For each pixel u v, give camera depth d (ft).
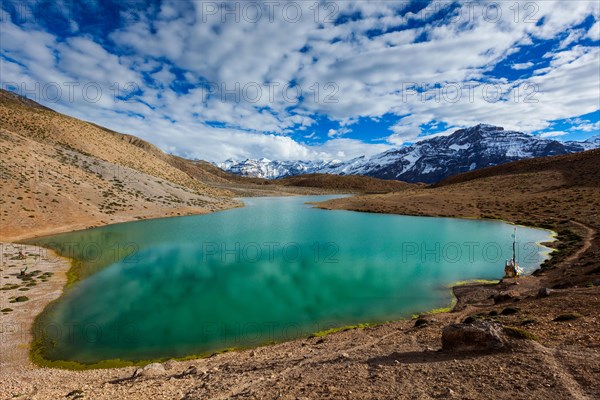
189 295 87.76
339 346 50.06
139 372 45.06
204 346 62.03
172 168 453.58
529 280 87.51
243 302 83.56
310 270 109.81
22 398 35.50
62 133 336.70
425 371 29.91
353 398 25.88
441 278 100.53
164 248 143.02
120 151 387.14
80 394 34.12
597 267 82.23
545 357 28.63
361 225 212.23
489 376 26.71
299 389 29.35
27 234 161.17
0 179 187.93
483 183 377.50
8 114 323.37
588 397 21.40
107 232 181.16
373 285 95.14
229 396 30.19
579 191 255.50
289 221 232.12
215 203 331.16
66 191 215.10
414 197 352.28
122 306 80.59
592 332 34.47
